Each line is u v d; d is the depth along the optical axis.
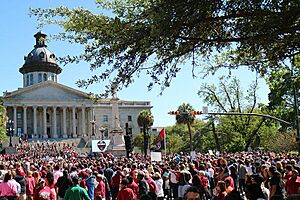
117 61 8.36
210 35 9.09
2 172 19.08
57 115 131.00
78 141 120.56
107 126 134.62
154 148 43.81
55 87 128.25
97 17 8.50
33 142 114.19
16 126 124.25
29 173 18.45
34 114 125.62
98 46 8.38
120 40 7.99
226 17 8.00
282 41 8.97
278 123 69.94
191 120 82.12
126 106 139.00
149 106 141.38
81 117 131.75
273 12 7.84
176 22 7.58
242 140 65.38
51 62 147.38
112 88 8.51
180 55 8.59
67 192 13.64
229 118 65.75
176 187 20.31
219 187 12.19
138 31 7.91
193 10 7.56
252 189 11.88
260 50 9.41
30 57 148.25
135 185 14.56
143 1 8.25
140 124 97.19
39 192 14.39
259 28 8.19
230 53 10.40
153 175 19.05
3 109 82.69
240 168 23.19
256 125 64.94
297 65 12.02
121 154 52.94
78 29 8.49
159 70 8.66
